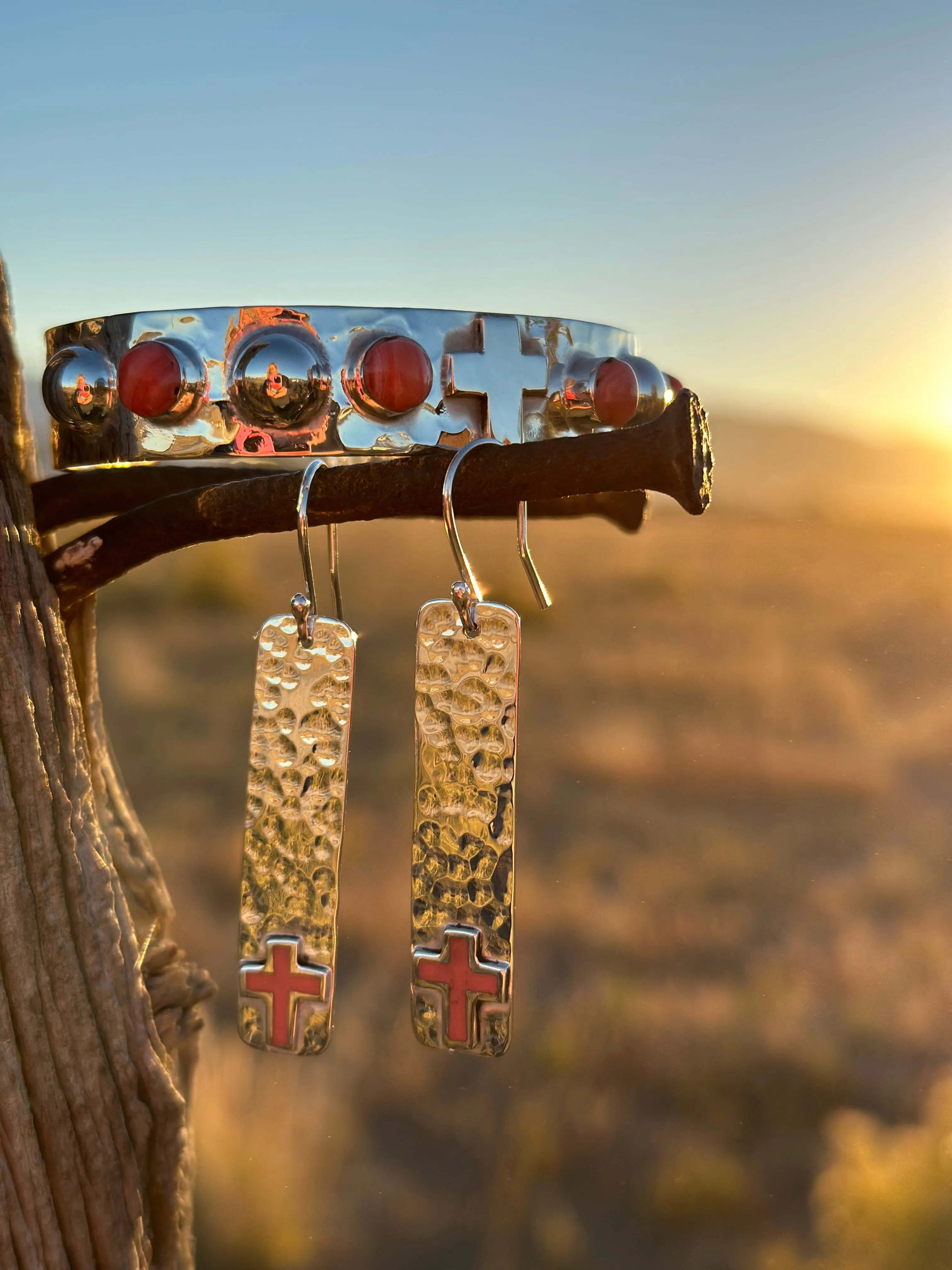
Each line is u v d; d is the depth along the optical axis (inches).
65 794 29.9
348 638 29.3
